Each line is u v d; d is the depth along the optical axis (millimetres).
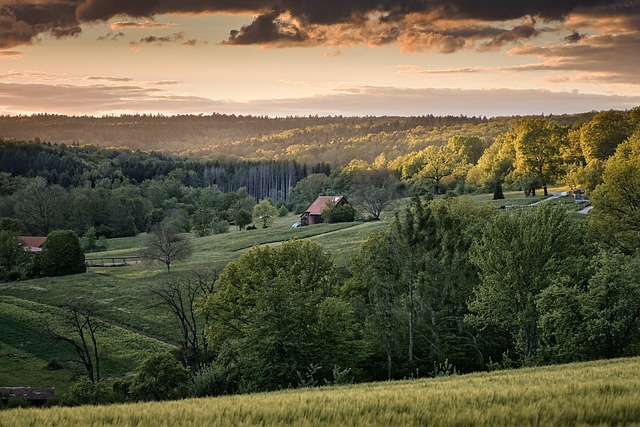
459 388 23359
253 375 39594
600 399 17391
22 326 68125
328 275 59625
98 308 77188
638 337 37656
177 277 91188
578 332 38125
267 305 40875
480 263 48656
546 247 45750
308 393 25625
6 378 53750
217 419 17766
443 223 51625
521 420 15805
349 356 44312
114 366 57938
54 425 18875
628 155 93438
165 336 67312
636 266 38281
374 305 48750
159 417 18953
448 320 51469
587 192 98750
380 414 17453
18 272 99875
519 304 46219
